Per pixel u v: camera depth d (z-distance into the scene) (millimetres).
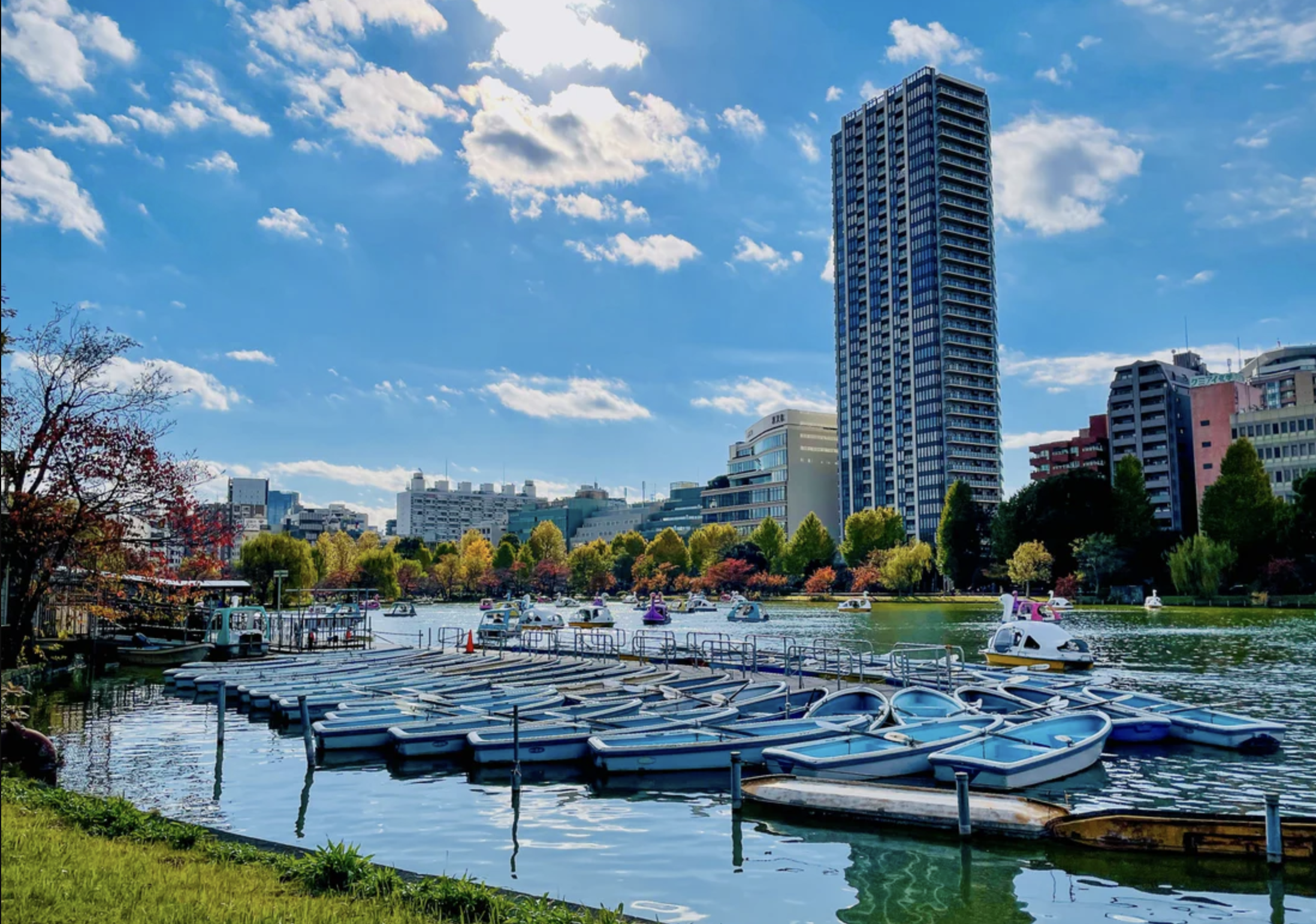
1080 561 134875
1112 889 16953
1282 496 150625
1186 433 181750
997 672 45656
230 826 21688
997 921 15602
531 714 32375
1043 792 24469
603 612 102750
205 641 59656
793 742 27312
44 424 36469
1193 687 46062
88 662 57031
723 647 58312
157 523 41938
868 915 15820
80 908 10922
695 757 26641
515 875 17953
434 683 41625
